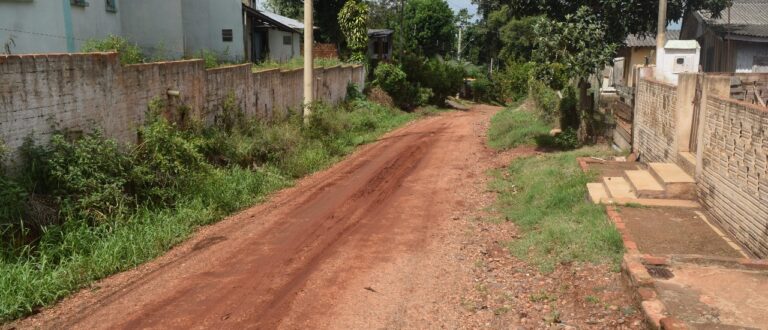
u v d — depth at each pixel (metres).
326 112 18.80
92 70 9.30
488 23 50.62
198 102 12.89
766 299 5.19
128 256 7.69
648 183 9.38
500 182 12.43
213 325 5.64
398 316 5.85
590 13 15.42
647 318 4.97
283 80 18.28
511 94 41.72
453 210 10.33
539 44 15.45
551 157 13.78
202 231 9.20
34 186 7.77
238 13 24.06
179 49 19.94
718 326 4.70
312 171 14.27
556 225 8.16
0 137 7.48
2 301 5.99
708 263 6.00
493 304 6.10
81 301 6.41
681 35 23.67
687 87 9.87
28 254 6.91
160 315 5.89
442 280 6.84
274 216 10.02
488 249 8.02
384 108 27.77
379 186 12.44
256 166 13.12
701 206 8.53
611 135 15.33
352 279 6.87
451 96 42.78
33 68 8.04
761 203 6.45
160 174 9.83
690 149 9.98
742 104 7.04
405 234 8.82
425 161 15.50
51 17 13.56
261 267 7.34
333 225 9.37
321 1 36.91
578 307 5.77
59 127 8.59
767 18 19.28
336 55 34.88
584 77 15.18
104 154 8.80
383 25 52.25
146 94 10.93
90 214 8.19
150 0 19.56
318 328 5.57
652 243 6.99
